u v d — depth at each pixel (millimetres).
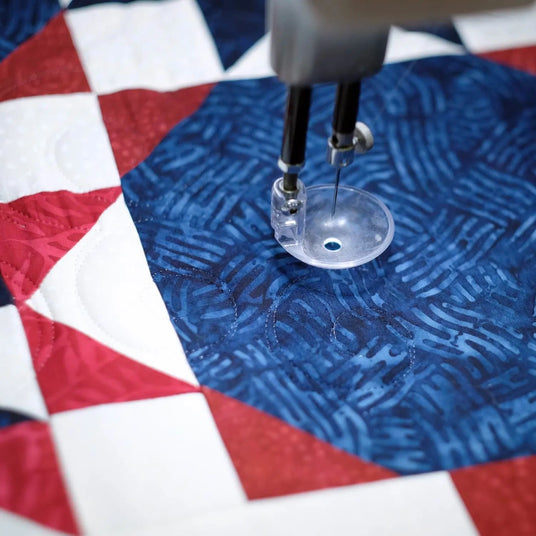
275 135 650
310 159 628
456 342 501
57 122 652
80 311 510
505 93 694
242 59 725
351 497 424
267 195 599
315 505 420
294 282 535
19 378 474
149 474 429
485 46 744
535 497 426
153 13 770
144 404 462
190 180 607
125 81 696
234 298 524
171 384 474
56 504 414
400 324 511
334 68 405
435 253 557
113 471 429
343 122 453
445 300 526
